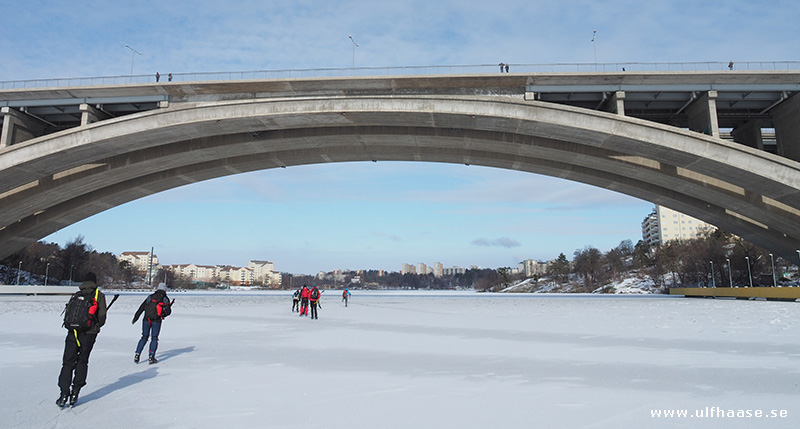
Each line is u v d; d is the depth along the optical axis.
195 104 36.75
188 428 4.76
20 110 39.06
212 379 7.13
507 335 13.17
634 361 8.69
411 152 45.28
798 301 37.28
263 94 37.12
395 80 35.41
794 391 6.30
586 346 10.76
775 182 33.19
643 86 35.19
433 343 11.39
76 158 38.16
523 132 37.28
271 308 28.59
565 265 126.69
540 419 5.04
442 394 6.17
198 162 44.97
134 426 4.84
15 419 5.07
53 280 89.12
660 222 140.25
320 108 36.12
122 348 10.54
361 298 53.28
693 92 35.41
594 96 36.62
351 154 45.66
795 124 35.84
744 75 34.09
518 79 35.25
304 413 5.29
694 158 34.25
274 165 48.09
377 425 4.84
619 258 117.12
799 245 42.81
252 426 4.81
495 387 6.57
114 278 121.75
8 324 16.25
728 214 44.62
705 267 78.75
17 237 48.53
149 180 47.44
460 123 37.25
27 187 41.41
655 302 38.09
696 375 7.36
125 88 36.53
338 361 8.75
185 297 54.22
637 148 35.44
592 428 4.74
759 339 11.90
